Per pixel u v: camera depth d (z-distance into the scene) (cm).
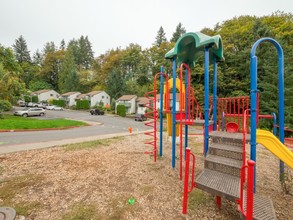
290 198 322
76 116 2867
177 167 482
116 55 5753
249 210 193
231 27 2712
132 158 562
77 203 297
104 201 304
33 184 366
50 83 6294
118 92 4662
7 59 2412
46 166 478
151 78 4628
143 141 864
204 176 281
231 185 252
